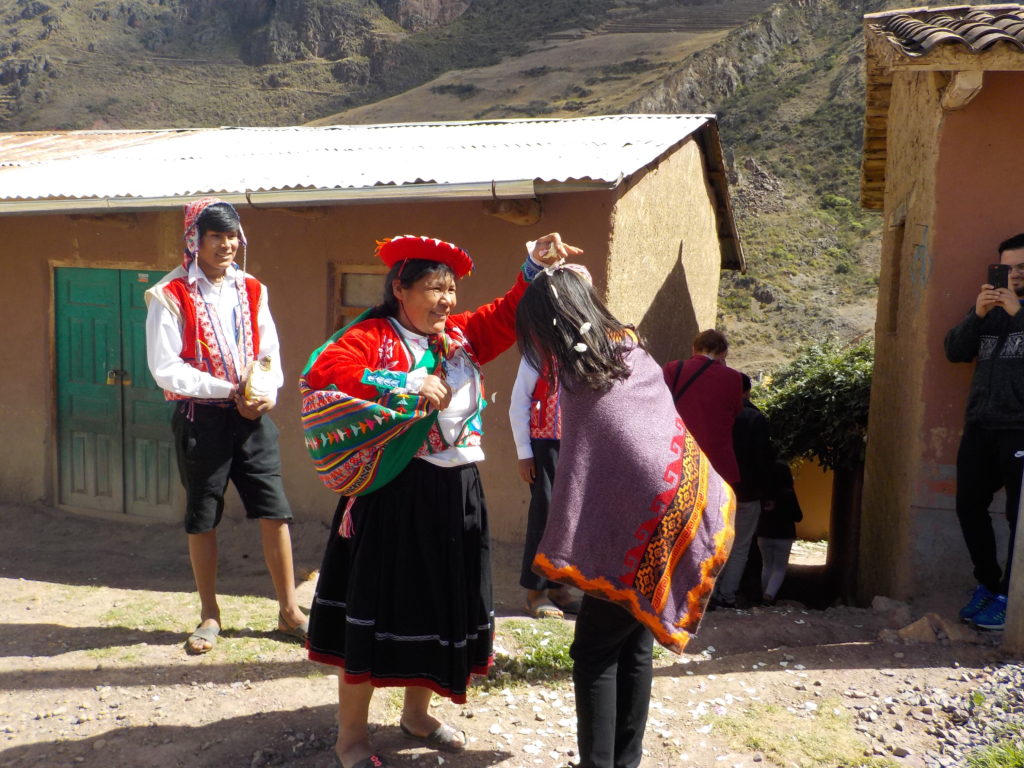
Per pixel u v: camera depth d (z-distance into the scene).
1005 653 4.21
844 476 10.18
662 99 75.31
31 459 7.45
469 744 3.38
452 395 2.92
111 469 7.21
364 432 2.78
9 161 8.51
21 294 7.39
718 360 5.46
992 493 4.64
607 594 2.67
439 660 3.01
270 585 5.48
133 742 3.40
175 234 6.86
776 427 10.45
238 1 152.00
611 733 2.81
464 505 3.04
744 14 114.81
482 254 6.27
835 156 54.56
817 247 46.88
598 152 6.48
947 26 4.83
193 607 4.94
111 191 6.32
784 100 64.38
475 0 144.25
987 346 4.55
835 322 39.53
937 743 3.42
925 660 4.18
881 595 6.14
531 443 4.74
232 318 4.16
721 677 3.99
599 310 2.84
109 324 7.15
